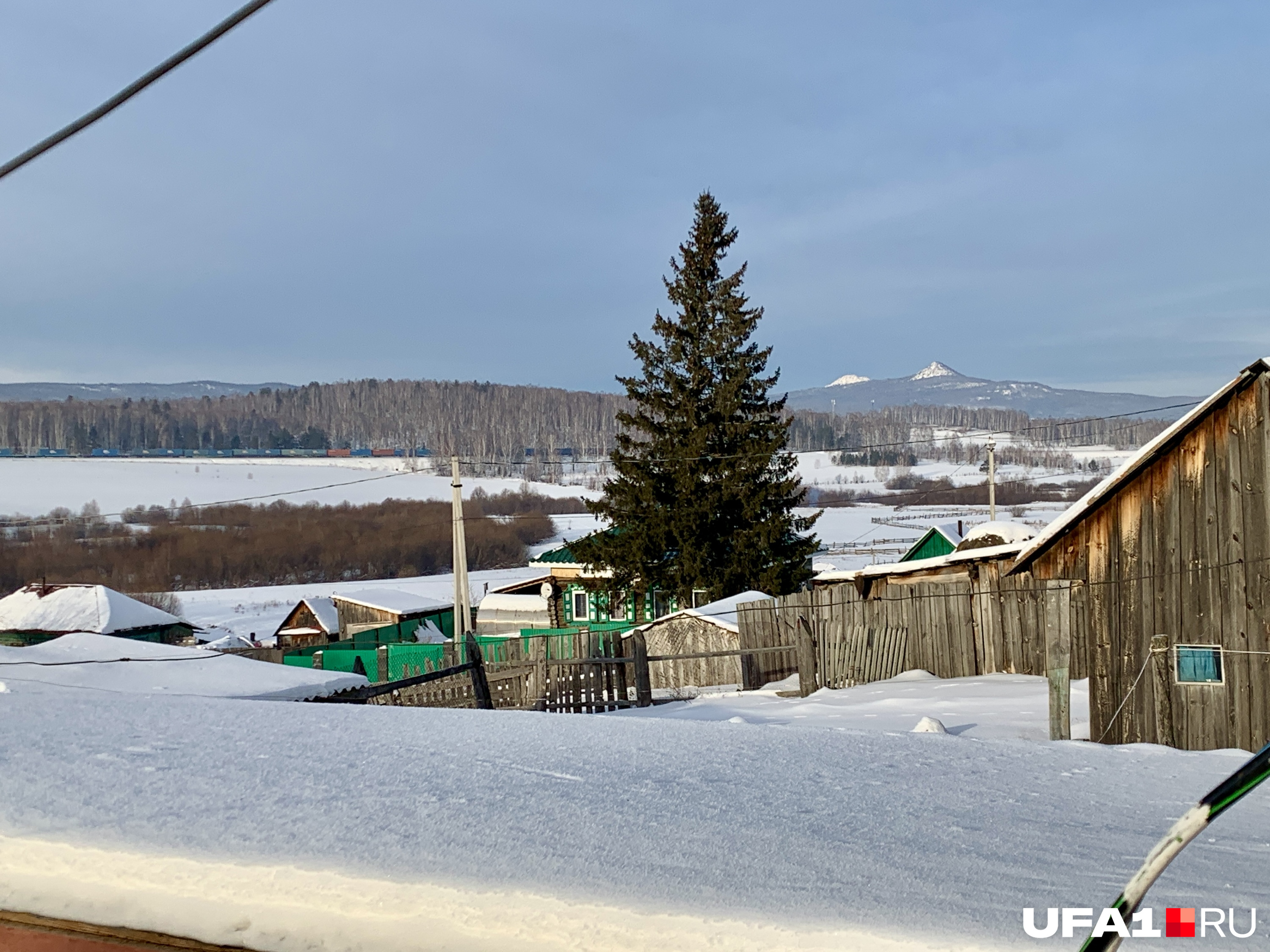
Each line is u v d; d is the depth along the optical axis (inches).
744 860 118.5
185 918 117.4
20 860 127.9
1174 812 145.8
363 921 111.6
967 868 115.0
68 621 1427.2
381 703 529.7
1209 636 381.1
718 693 691.4
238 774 162.1
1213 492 383.9
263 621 2135.8
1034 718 437.7
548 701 586.6
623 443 1421.0
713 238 1477.6
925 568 775.1
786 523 1339.8
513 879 113.7
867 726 432.5
